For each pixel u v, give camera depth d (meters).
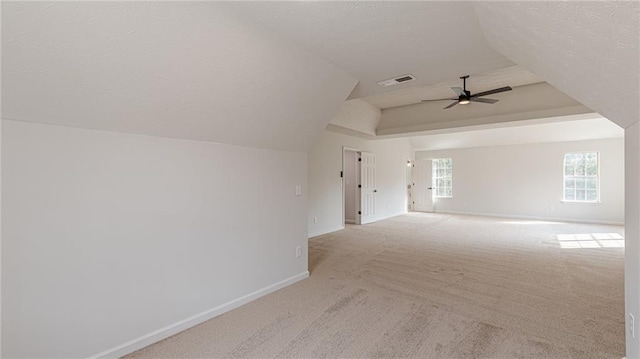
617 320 2.37
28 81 1.47
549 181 8.16
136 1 1.46
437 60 2.61
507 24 1.71
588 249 4.75
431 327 2.28
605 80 1.40
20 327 1.59
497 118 5.59
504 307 2.62
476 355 1.92
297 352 1.97
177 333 2.22
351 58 2.55
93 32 1.46
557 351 1.95
